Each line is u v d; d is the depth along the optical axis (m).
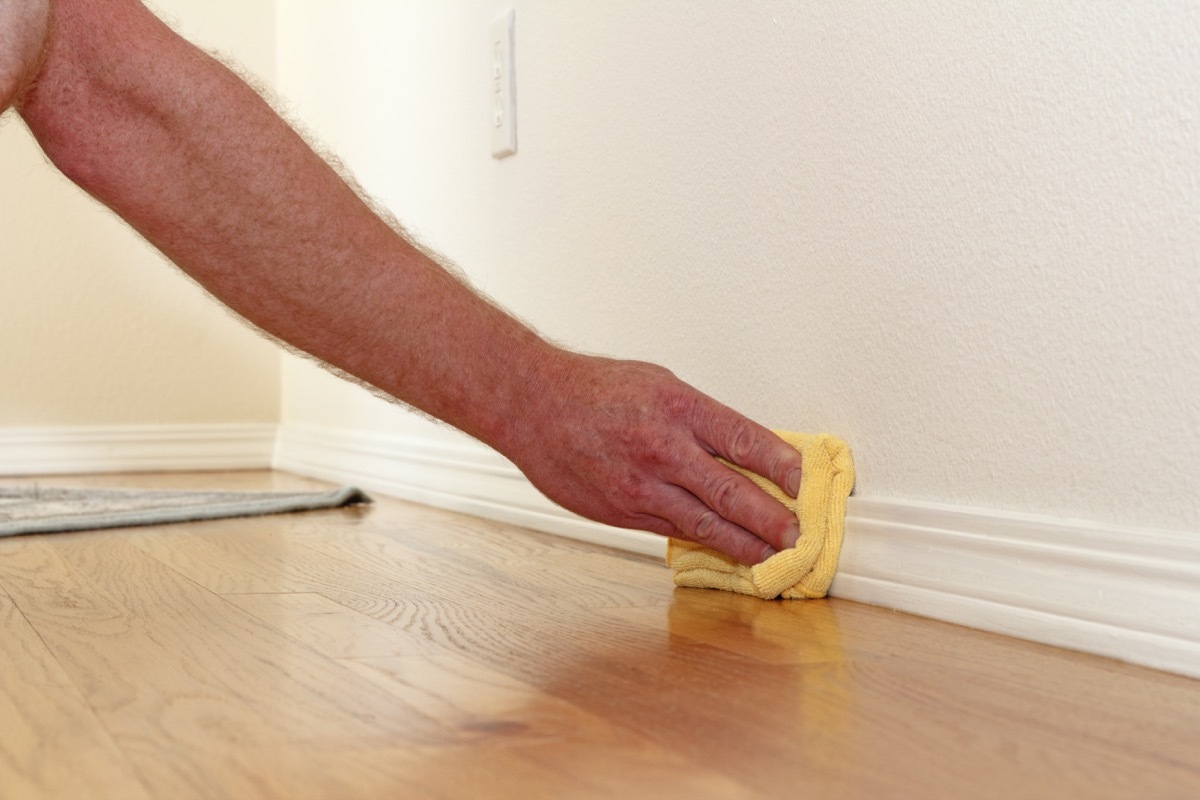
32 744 0.58
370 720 0.62
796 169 1.10
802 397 1.11
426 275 0.92
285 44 2.76
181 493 2.07
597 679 0.72
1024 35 0.86
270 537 1.50
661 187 1.31
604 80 1.41
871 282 1.02
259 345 2.87
